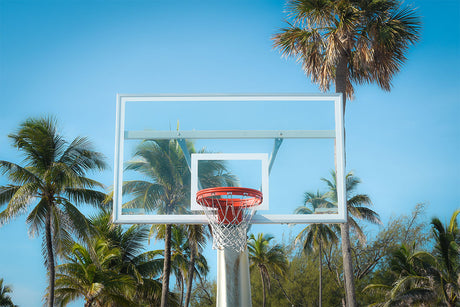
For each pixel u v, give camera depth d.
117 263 25.94
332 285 39.09
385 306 24.62
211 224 10.02
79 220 19.42
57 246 19.19
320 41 18.61
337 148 10.18
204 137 10.34
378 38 17.83
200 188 10.09
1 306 33.47
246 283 9.85
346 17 17.73
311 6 18.27
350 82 19.88
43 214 19.02
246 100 10.55
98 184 20.17
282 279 40.81
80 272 22.36
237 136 10.35
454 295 23.91
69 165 19.47
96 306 24.08
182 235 30.66
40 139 18.91
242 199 10.06
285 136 10.30
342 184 10.01
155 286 26.28
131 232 26.81
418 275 25.61
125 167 10.20
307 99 10.48
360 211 30.31
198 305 43.00
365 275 38.44
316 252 39.72
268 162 10.14
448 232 24.59
